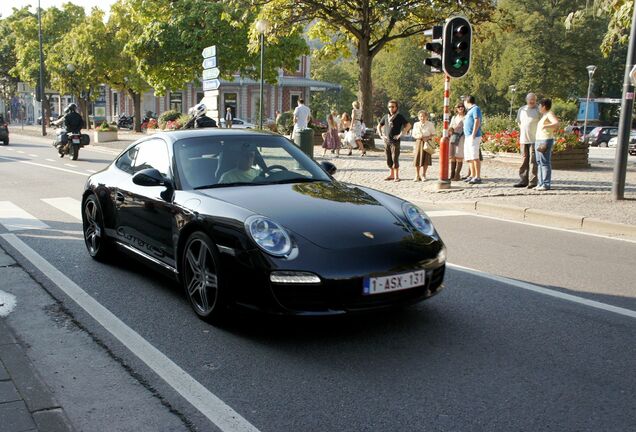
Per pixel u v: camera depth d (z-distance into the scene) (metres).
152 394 3.58
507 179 13.97
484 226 9.09
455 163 13.67
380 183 13.71
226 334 4.53
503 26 24.41
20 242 7.62
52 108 78.81
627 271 6.46
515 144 18.27
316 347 4.27
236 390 3.62
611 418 3.28
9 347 4.11
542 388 3.64
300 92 58.09
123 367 3.96
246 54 33.50
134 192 5.75
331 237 4.32
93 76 45.91
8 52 67.00
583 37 58.56
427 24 23.69
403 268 4.29
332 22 23.34
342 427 3.18
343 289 4.12
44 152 24.75
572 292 5.66
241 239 4.32
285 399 3.50
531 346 4.30
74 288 5.69
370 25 23.84
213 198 4.85
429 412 3.34
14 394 3.43
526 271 6.42
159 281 5.94
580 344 4.35
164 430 3.17
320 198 4.93
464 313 5.01
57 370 3.91
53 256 6.90
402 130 13.88
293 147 6.01
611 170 16.69
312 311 4.11
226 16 24.89
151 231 5.46
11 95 78.00
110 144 29.22
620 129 10.66
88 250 6.88
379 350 4.22
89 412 3.36
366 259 4.22
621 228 8.63
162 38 32.53
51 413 3.23
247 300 4.29
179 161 5.45
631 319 4.90
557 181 13.63
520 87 60.16
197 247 4.80
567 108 67.94
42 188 13.03
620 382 3.73
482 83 62.53
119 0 43.34
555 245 7.79
